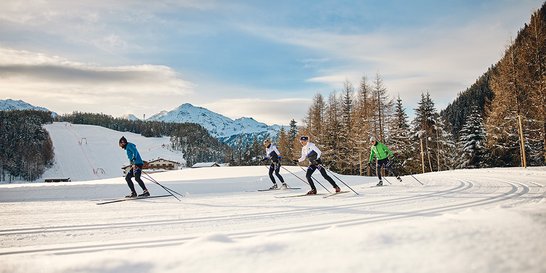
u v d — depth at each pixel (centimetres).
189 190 1126
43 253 354
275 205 688
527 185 874
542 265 162
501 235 217
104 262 220
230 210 636
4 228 493
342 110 4119
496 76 2661
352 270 179
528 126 2697
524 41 2477
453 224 258
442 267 169
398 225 271
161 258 223
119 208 708
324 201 729
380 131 3366
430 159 4038
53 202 841
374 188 993
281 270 188
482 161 3750
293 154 4306
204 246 247
